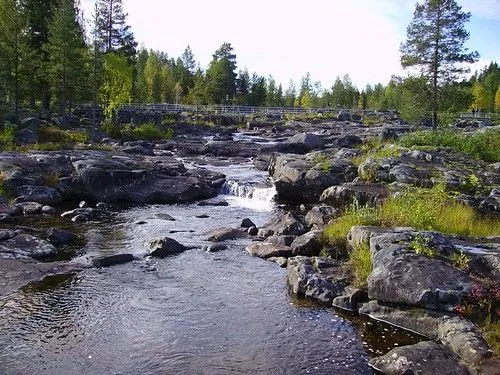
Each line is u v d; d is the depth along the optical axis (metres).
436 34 45.28
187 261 15.39
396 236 12.49
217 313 11.56
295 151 42.84
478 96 104.88
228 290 13.00
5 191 22.73
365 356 9.65
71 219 20.64
